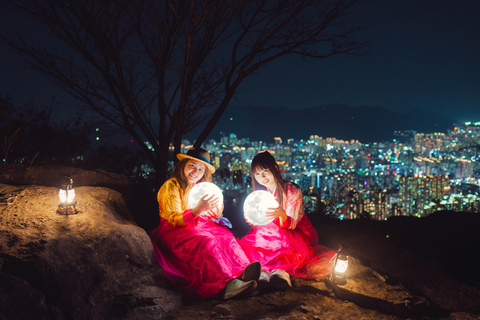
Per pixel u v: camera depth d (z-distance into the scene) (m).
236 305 3.49
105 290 3.46
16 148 7.61
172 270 3.92
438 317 3.86
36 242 3.55
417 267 5.27
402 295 3.89
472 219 8.59
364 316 3.56
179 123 7.39
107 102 7.48
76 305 3.23
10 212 4.29
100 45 7.08
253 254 4.04
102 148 9.68
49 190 5.20
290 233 4.16
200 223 4.15
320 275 4.18
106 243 3.78
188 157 4.23
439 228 8.45
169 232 4.07
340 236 6.24
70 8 6.67
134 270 3.79
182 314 3.36
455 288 4.68
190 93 7.85
